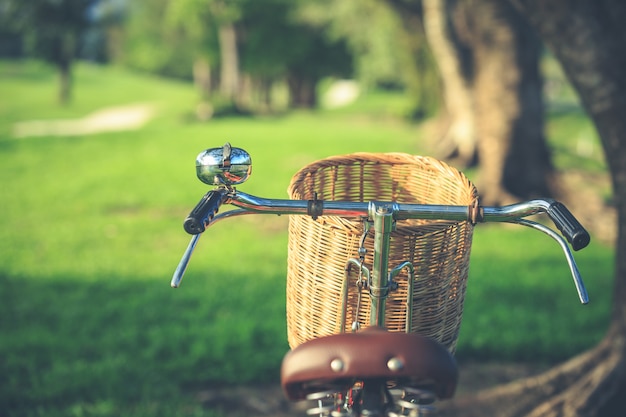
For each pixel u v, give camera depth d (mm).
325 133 23469
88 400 4984
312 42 42938
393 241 2115
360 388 1872
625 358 4324
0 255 9094
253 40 38594
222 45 39000
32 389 5086
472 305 6938
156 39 54281
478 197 2049
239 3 35469
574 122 29719
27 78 53156
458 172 2527
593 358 4566
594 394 4352
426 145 19391
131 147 19734
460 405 4922
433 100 24969
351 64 45281
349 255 2154
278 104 52250
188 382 5379
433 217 2033
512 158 11281
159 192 13297
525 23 11000
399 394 1938
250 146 19688
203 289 7531
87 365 5504
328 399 2039
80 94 46844
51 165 16469
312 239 2223
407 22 18281
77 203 12383
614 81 4004
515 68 11094
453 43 14273
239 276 8062
